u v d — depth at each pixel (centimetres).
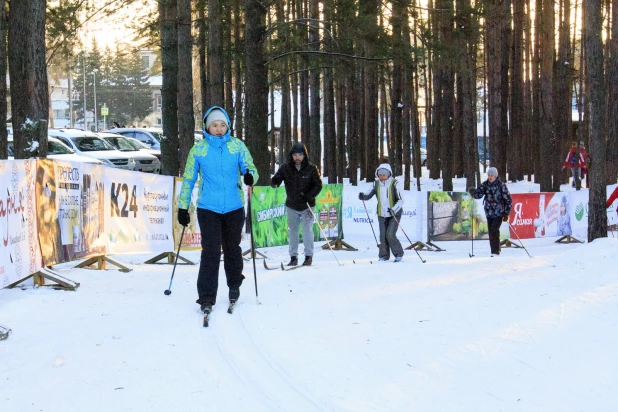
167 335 589
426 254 1444
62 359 511
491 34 2809
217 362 517
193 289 813
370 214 1627
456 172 3484
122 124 8169
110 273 927
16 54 1022
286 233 1461
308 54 1938
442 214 1605
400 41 1745
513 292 777
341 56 1873
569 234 1798
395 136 2880
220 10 1931
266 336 591
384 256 1212
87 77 7869
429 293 787
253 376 487
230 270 702
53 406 420
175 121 1859
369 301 743
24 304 693
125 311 680
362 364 516
